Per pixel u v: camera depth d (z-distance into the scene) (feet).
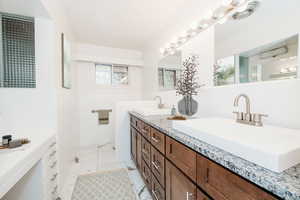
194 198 2.35
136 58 11.19
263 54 2.97
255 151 1.57
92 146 10.19
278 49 2.70
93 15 6.46
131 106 8.09
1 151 2.97
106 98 10.57
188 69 4.97
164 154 3.46
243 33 3.41
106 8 5.95
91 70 10.14
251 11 3.23
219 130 2.48
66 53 6.22
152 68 9.16
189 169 2.48
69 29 6.98
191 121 3.21
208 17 4.32
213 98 4.25
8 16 4.23
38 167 3.57
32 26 4.44
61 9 5.41
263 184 1.31
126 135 8.02
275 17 2.77
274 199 1.26
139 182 5.79
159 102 7.81
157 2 5.58
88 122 10.10
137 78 11.34
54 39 4.60
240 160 1.68
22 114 4.33
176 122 3.24
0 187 2.08
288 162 1.46
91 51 9.95
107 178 6.07
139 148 5.90
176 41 6.13
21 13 4.12
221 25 4.02
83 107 9.94
